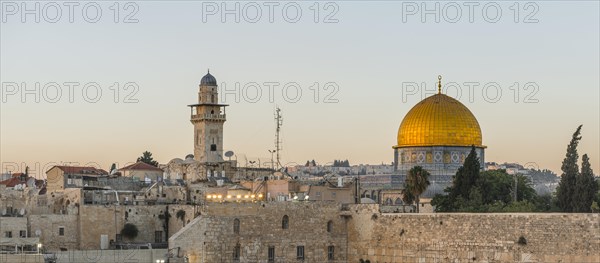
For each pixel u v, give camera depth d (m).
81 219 164.62
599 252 139.62
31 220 161.75
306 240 166.88
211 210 160.00
